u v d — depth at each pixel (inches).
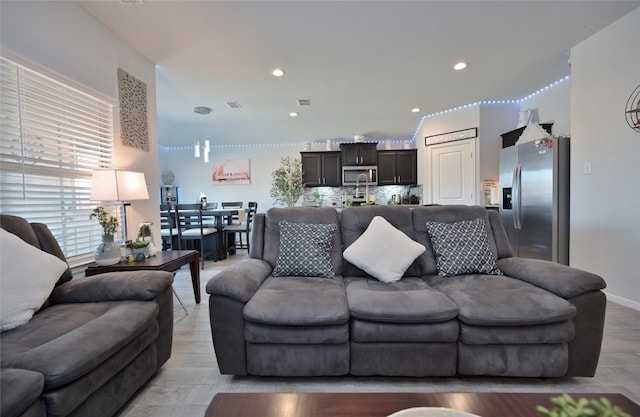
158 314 65.4
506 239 88.9
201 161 271.9
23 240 61.1
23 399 35.1
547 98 167.6
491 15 98.7
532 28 106.6
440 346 60.4
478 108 193.8
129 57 114.0
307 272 80.9
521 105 192.1
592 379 62.2
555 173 122.6
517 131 177.9
